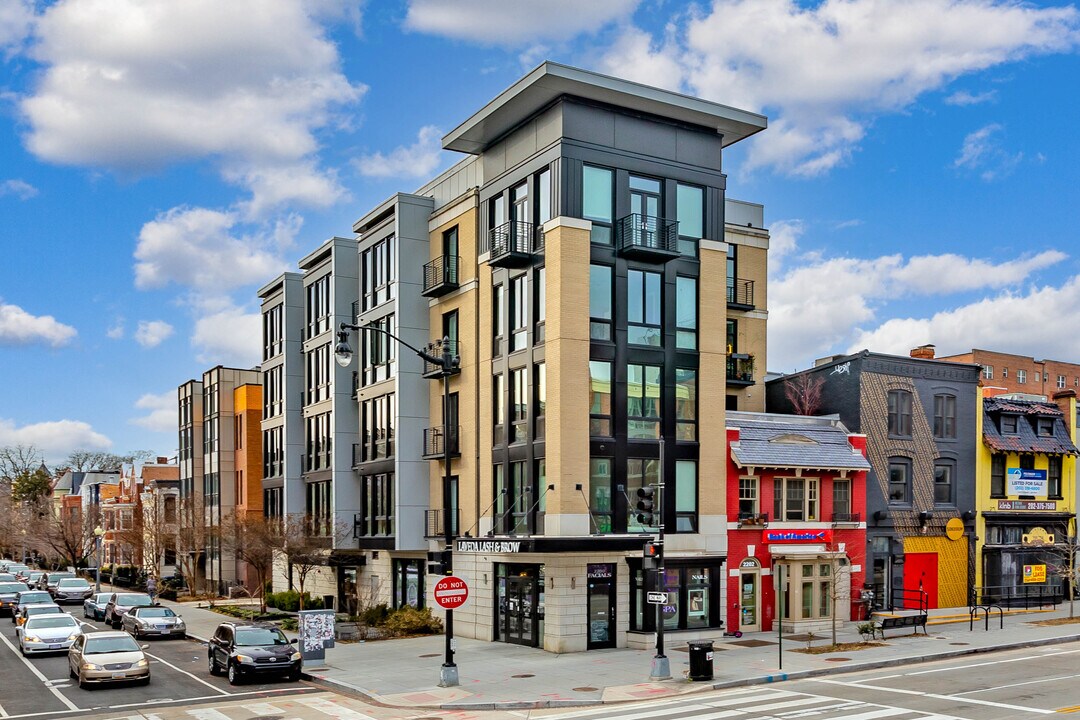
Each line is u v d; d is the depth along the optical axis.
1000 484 41.34
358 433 45.50
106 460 139.25
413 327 39.88
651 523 25.27
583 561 31.20
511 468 33.78
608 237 32.56
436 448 38.88
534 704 22.38
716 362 34.25
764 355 43.41
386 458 40.59
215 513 62.78
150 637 38.81
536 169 32.94
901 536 38.09
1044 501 42.22
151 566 66.56
